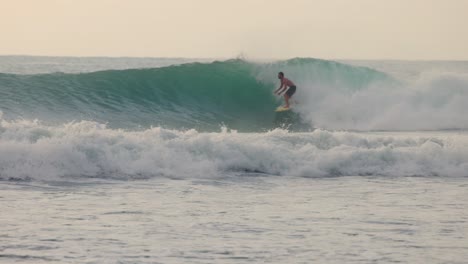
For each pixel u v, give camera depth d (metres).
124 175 54.66
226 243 34.41
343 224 39.06
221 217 40.44
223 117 104.19
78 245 33.47
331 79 111.19
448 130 103.38
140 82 104.00
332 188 52.25
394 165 61.41
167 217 40.12
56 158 54.16
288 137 65.19
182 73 107.25
